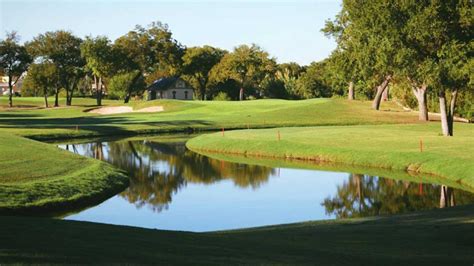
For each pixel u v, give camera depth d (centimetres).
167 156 4903
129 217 2664
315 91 14100
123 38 14012
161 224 2527
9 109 11919
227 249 1379
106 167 3756
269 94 14762
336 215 2662
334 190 3281
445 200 2911
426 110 7281
